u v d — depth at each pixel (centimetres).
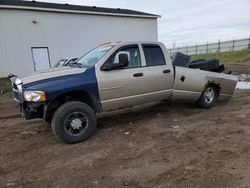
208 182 293
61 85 438
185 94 611
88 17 2211
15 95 492
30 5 1945
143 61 543
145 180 308
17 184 317
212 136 445
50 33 1989
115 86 494
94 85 468
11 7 1745
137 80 521
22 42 1841
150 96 552
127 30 2509
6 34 1762
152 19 2702
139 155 384
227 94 707
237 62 2338
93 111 470
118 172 333
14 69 1814
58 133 438
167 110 663
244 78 1202
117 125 550
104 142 450
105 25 2338
